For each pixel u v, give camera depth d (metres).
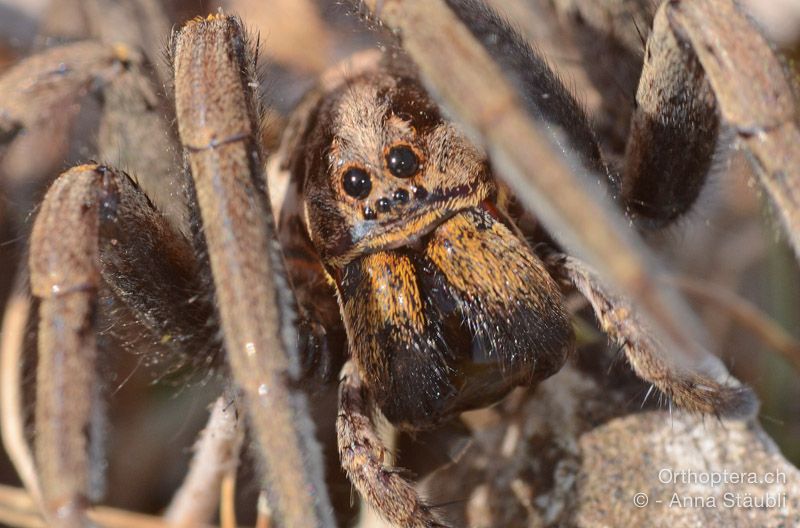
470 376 0.08
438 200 0.08
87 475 0.08
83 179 0.08
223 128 0.08
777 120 0.08
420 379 0.08
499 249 0.08
